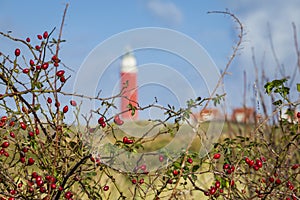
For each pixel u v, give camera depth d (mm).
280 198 3535
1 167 3262
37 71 3312
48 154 3344
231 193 3580
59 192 3240
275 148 4258
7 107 3277
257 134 3746
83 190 3482
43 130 3365
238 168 3578
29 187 3236
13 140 3289
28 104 3291
